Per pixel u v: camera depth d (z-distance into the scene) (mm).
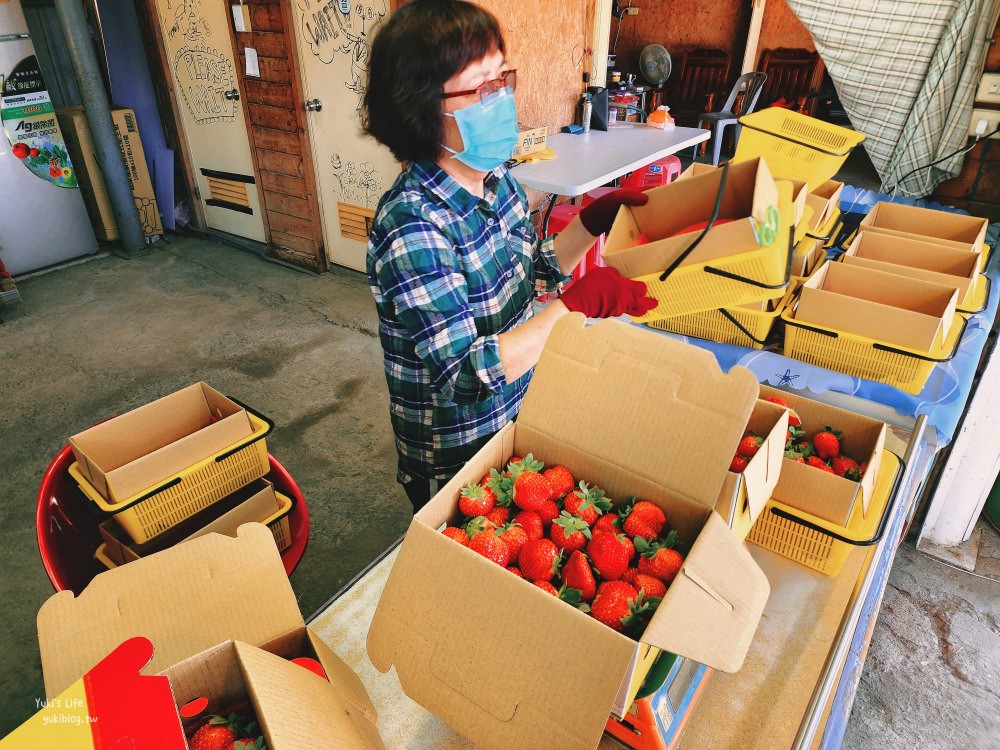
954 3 2619
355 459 2752
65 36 4078
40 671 1871
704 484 867
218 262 4695
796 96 6781
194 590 833
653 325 1960
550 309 1091
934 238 2021
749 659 1007
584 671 660
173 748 519
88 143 4562
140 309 3996
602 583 868
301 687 666
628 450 927
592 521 933
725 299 1080
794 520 1140
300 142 4086
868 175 5660
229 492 1482
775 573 1163
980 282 1941
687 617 696
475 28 985
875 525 1157
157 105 4836
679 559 841
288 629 820
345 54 3604
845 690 1158
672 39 7195
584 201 3764
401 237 1068
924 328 1533
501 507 951
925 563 2279
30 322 3826
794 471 1129
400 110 1035
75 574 1291
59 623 790
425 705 765
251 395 3168
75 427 2924
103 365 3402
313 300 4109
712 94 6680
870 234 2025
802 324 1676
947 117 2807
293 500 1547
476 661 723
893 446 1479
